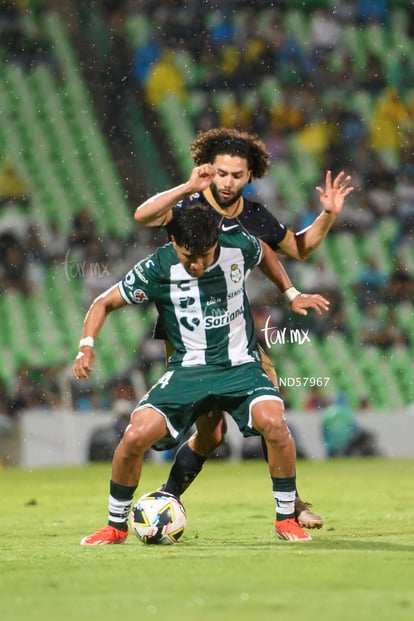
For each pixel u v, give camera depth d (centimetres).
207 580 1277
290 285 1791
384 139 6044
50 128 5994
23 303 5112
